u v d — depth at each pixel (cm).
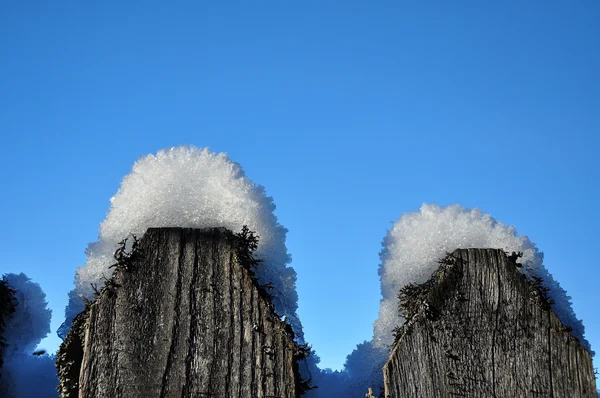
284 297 430
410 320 397
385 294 455
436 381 384
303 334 438
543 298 397
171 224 427
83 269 437
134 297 394
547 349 388
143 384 381
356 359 480
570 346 388
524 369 386
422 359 387
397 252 455
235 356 385
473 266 402
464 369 386
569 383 384
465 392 383
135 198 436
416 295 415
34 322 469
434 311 394
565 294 430
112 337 388
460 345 389
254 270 417
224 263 399
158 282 396
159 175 439
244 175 448
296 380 382
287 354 384
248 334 388
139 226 427
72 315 432
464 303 396
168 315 391
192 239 403
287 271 438
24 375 464
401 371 386
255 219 431
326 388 471
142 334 388
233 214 429
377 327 453
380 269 466
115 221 436
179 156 447
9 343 455
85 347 387
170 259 400
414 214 461
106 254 431
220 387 381
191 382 381
